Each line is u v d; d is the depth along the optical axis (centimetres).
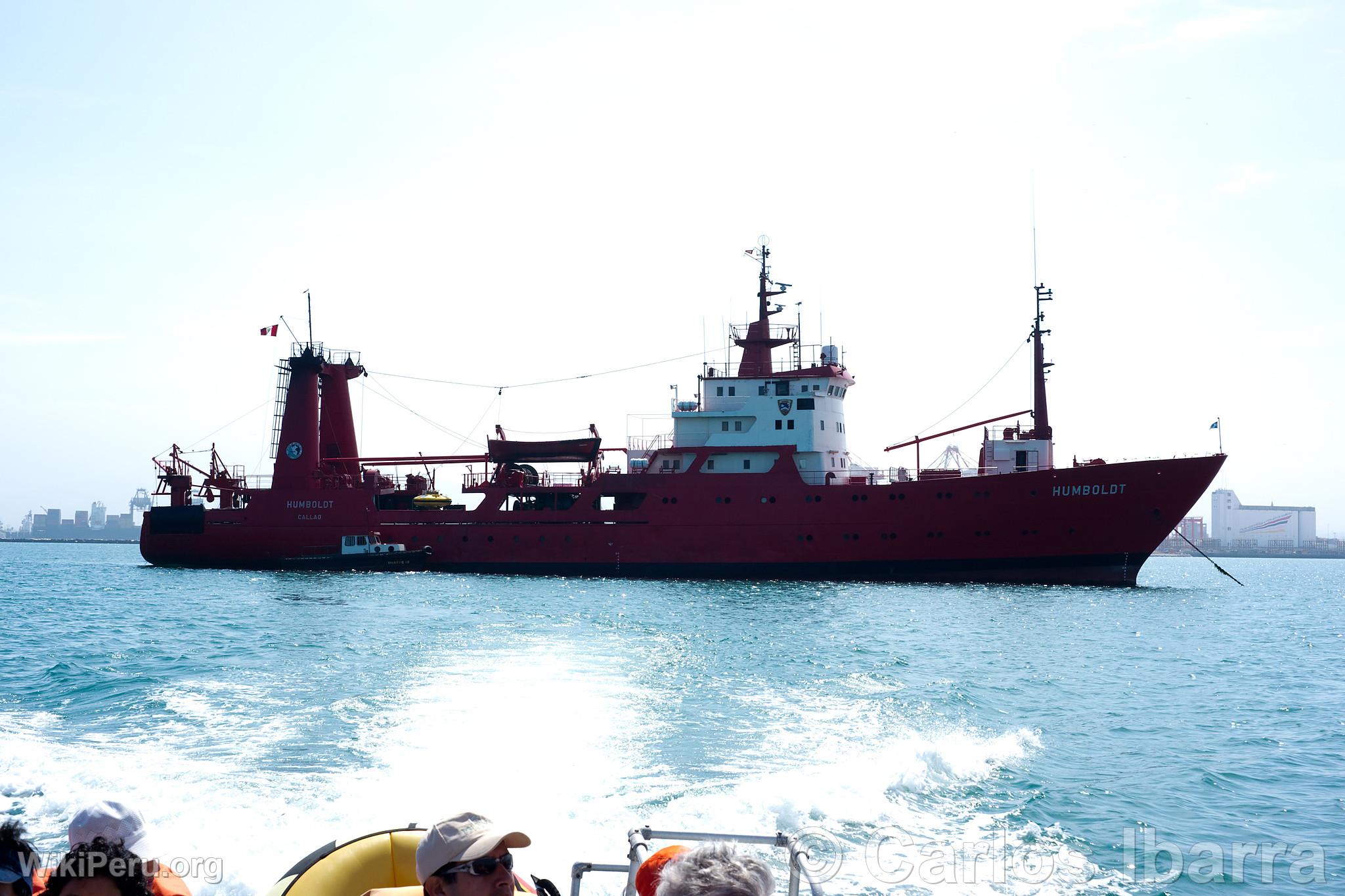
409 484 7481
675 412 6731
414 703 2147
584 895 1057
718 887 410
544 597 5231
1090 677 2998
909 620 4431
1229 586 11181
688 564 6506
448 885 491
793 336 7019
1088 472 5866
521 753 1706
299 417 7538
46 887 567
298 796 1420
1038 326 6556
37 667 2770
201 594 5562
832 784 1545
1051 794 1580
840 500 6262
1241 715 2372
